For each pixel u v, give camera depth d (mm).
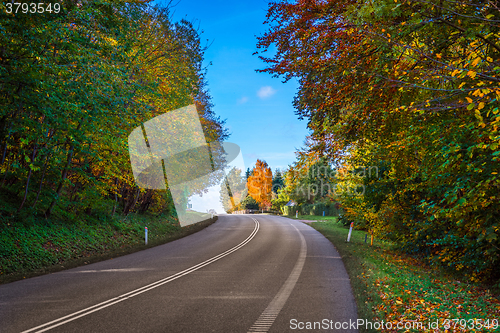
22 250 10367
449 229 9938
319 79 7930
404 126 8000
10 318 5477
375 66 6508
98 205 15656
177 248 14875
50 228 12875
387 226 13438
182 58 17875
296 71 8211
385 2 4754
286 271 9664
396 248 14922
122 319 5496
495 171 5762
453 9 4676
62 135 11914
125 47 11992
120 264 10844
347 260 11211
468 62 4719
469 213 7000
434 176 7141
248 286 7840
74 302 6434
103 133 12758
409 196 12406
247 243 16531
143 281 8312
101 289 7477
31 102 9367
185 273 9336
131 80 14195
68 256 11758
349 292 7320
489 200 5914
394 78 6008
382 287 7293
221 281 8359
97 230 15594
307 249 14406
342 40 6801
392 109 6824
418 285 7902
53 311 5867
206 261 11406
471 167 5906
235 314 5789
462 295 7305
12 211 11672
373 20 5297
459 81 5117
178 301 6566
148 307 6160
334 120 8453
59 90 9758
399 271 9562
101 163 14289
